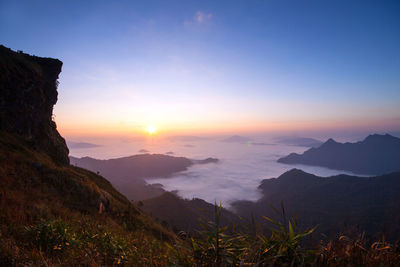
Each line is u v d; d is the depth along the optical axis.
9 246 4.36
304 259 2.23
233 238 2.39
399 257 2.04
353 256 2.23
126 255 4.76
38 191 13.70
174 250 2.69
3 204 8.43
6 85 25.72
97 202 17.78
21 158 17.47
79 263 4.06
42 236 4.84
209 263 2.48
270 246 2.29
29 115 28.97
